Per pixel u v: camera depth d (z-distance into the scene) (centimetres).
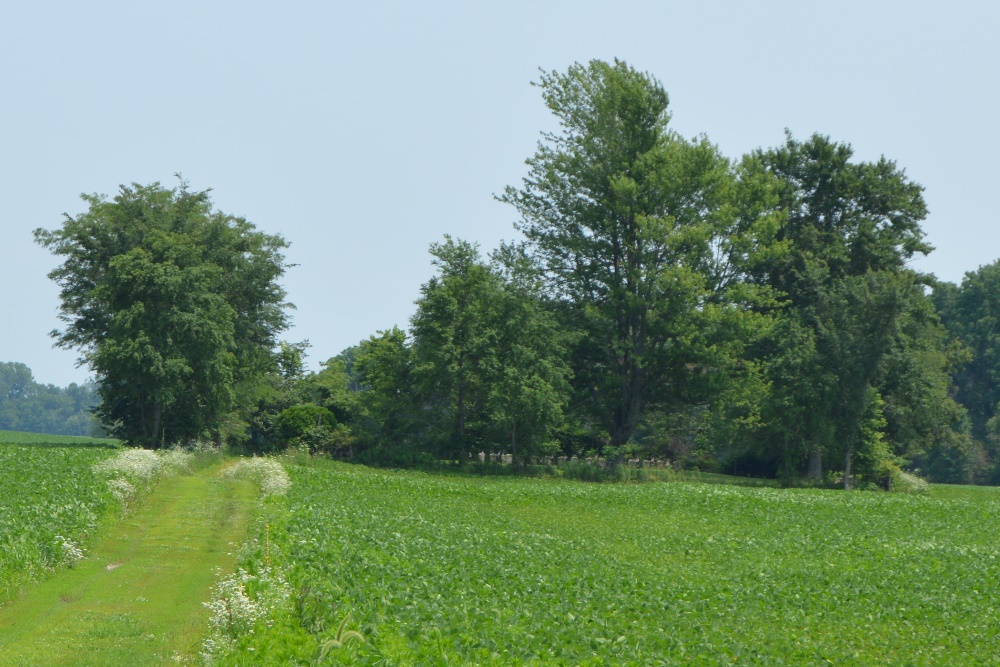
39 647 1591
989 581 2491
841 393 6475
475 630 1655
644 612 1967
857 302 6488
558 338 6384
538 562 2486
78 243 6200
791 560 2823
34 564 2044
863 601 2197
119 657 1544
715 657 1655
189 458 4541
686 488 5006
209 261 6366
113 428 6175
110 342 5462
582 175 6625
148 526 2752
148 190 6475
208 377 5678
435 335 6209
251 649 1431
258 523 2661
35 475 3275
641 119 6588
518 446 6338
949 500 5006
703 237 6381
